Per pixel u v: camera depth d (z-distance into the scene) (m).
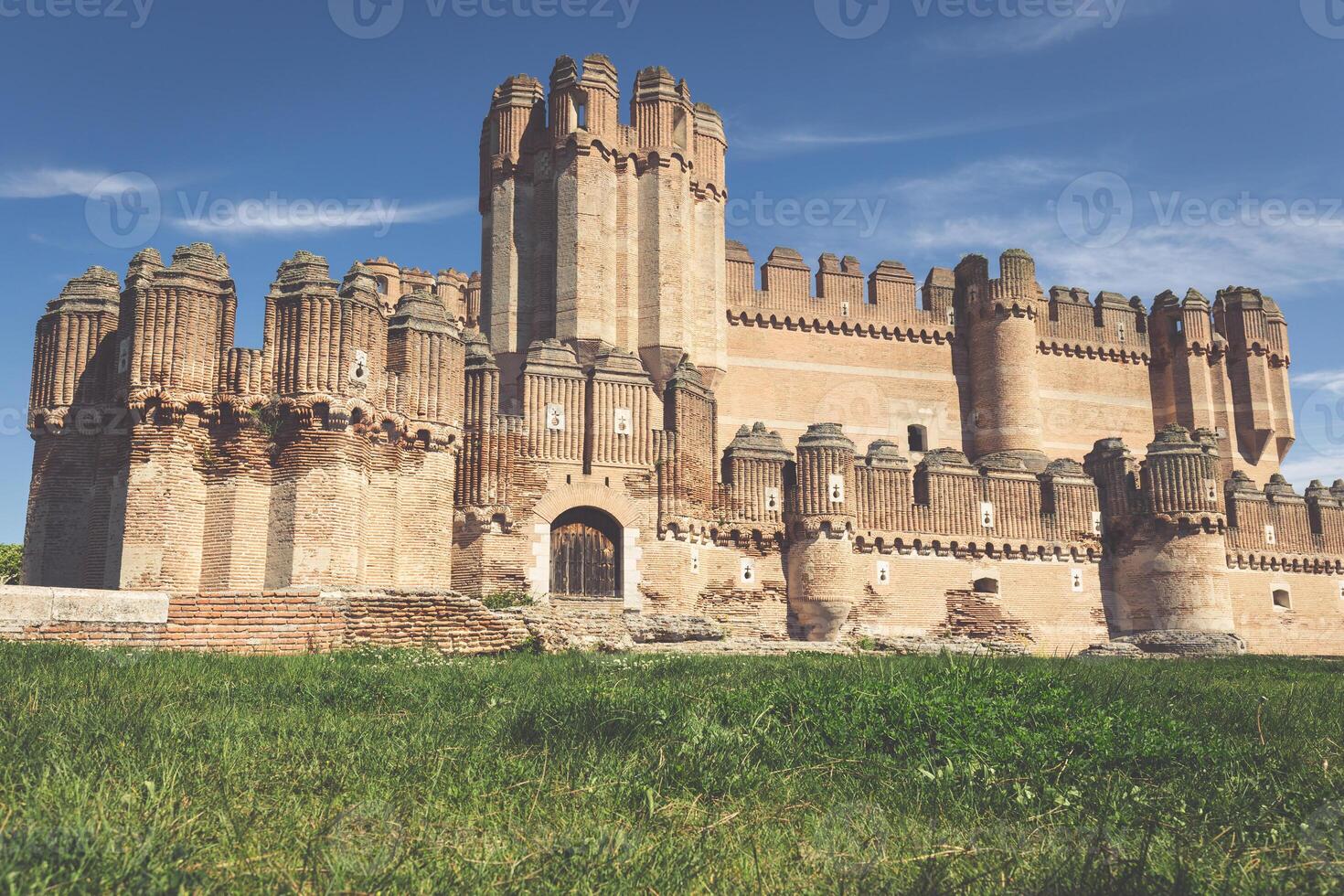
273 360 28.42
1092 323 65.00
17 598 18.98
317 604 23.08
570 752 9.77
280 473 28.03
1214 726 13.02
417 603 25.17
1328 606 55.75
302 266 28.98
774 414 57.06
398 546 30.58
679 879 6.67
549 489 37.91
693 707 11.96
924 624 45.69
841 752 10.59
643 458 39.34
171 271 28.05
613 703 11.39
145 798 7.51
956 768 9.91
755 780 9.36
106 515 28.56
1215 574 49.22
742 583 42.50
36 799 7.07
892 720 11.25
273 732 10.43
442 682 15.33
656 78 52.03
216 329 28.45
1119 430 64.25
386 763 9.25
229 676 14.78
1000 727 11.15
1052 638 48.16
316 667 17.12
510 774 9.05
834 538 43.12
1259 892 6.73
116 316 30.27
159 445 27.39
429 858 6.75
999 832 7.98
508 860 6.77
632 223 50.75
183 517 27.36
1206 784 9.79
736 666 20.62
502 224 51.00
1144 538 49.84
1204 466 49.53
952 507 47.31
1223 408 65.50
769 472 43.75
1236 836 8.07
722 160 55.16
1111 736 10.80
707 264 53.22
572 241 49.09
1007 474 49.00
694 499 40.59
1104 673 18.78
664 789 8.94
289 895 6.04
